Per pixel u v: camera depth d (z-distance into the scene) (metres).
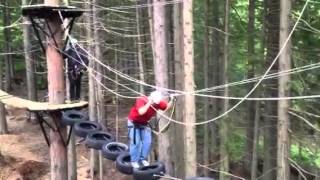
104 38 22.31
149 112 9.80
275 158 17.75
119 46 25.34
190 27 10.97
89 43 17.83
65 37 10.46
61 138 10.11
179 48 13.80
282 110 10.81
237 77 19.83
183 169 14.82
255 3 18.55
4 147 21.78
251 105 19.30
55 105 9.62
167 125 12.11
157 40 12.59
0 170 20.66
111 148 11.14
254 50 18.36
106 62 23.62
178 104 14.20
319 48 15.02
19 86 32.41
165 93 12.48
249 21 17.28
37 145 22.44
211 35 19.67
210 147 21.06
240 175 20.08
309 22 14.73
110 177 20.05
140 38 19.06
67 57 10.39
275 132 17.53
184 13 10.96
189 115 11.14
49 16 9.81
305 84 15.20
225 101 16.89
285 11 10.66
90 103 18.53
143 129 9.89
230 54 18.67
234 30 18.88
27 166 20.39
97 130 11.81
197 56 21.16
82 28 19.52
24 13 9.70
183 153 14.72
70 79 10.97
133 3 22.81
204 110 20.08
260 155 21.27
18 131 24.34
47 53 9.99
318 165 17.64
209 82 20.31
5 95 10.46
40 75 32.50
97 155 20.12
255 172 17.83
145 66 20.14
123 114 25.95
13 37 29.69
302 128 15.88
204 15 18.92
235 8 19.19
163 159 13.23
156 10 12.58
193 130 11.23
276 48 16.47
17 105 9.62
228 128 18.31
